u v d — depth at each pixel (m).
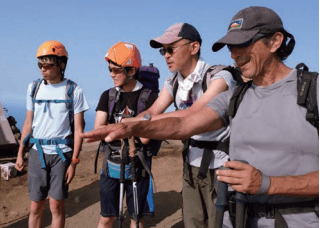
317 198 1.20
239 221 1.26
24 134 3.23
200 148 2.32
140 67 2.91
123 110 2.77
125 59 2.62
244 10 1.29
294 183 1.11
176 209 4.27
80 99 3.14
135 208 2.52
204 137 2.31
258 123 1.30
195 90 2.37
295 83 1.24
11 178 5.56
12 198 4.68
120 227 2.49
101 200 2.90
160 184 5.12
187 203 2.53
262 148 1.30
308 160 1.21
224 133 2.27
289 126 1.22
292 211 1.23
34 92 3.14
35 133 3.13
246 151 1.36
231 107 1.42
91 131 1.22
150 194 2.78
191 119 1.49
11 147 6.80
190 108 2.13
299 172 1.23
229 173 1.13
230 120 1.47
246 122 1.35
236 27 1.28
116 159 2.74
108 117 2.83
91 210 4.30
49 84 3.13
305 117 1.19
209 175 2.33
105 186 2.84
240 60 1.30
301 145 1.21
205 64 2.32
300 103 1.19
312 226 1.21
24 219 4.05
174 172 5.61
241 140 1.37
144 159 2.69
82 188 5.04
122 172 2.52
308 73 1.22
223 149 2.26
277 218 1.25
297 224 1.23
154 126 1.39
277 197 1.24
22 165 3.30
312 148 1.20
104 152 2.81
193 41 2.29
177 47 2.27
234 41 1.23
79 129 3.14
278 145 1.25
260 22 1.23
